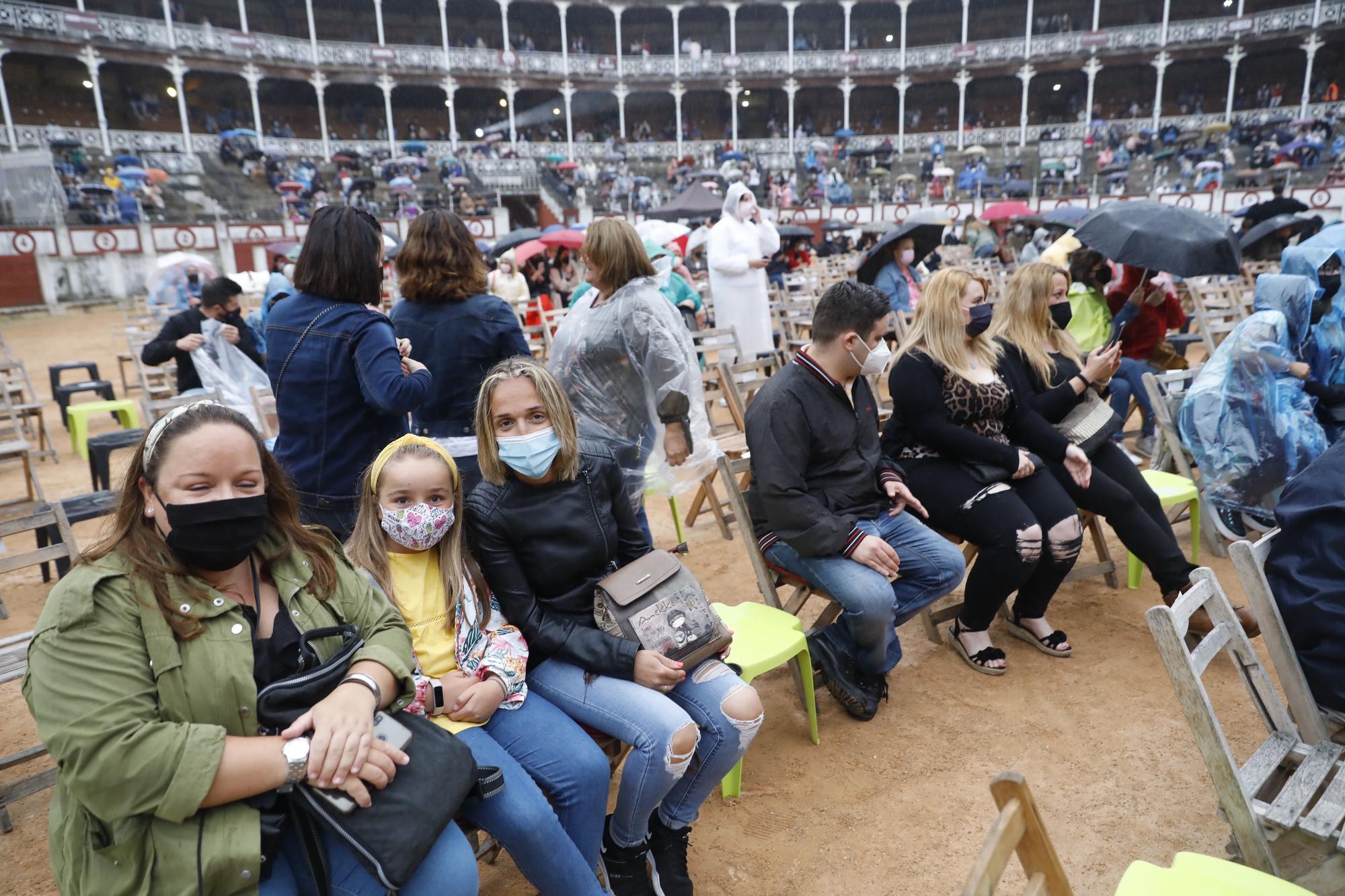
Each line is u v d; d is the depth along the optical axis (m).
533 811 2.08
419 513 2.32
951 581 3.56
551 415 2.48
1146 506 4.23
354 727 1.77
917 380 3.86
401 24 45.97
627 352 3.97
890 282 9.97
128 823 1.64
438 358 3.47
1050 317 4.40
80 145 33.12
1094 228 6.04
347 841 1.69
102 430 9.98
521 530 2.51
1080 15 47.06
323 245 2.82
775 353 7.04
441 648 2.37
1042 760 3.26
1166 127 41.44
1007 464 3.79
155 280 14.77
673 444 4.08
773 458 3.35
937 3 48.44
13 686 4.18
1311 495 2.37
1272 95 44.59
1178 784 3.09
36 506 6.22
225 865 1.64
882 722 3.57
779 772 3.26
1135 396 6.30
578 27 49.41
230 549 1.77
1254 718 3.47
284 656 1.88
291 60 39.53
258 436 1.92
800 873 2.73
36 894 2.73
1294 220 12.02
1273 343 4.53
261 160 35.91
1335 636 2.26
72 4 37.06
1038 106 48.88
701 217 21.53
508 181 39.12
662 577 2.55
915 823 2.94
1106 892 2.58
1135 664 3.93
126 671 1.68
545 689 2.53
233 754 1.66
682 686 2.57
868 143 47.06
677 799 2.54
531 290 15.28
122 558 1.77
